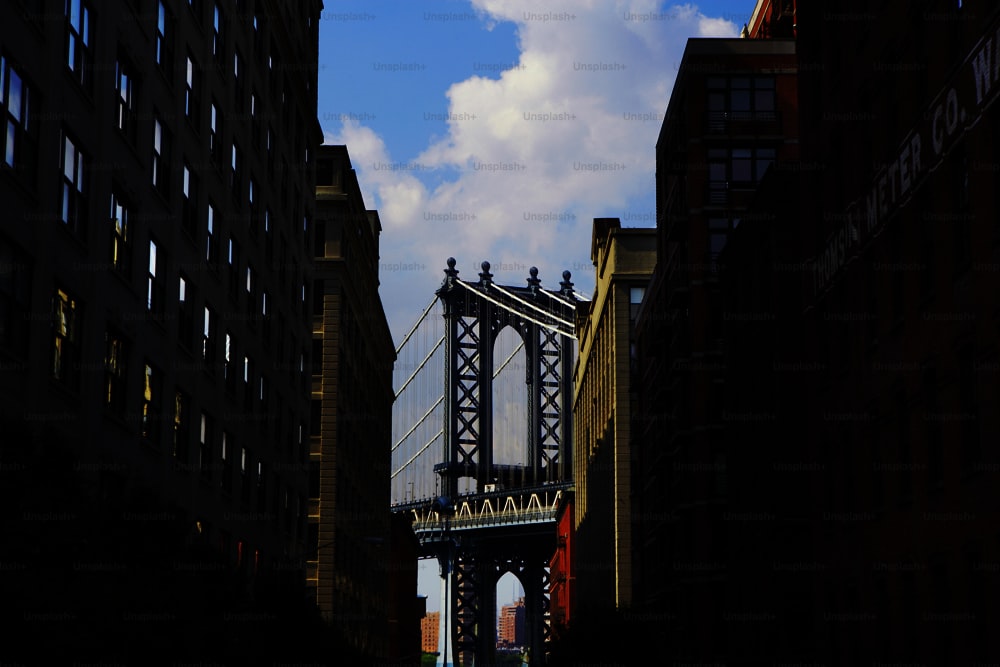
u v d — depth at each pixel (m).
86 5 34.81
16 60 29.12
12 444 23.94
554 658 86.88
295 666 51.59
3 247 28.53
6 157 28.67
